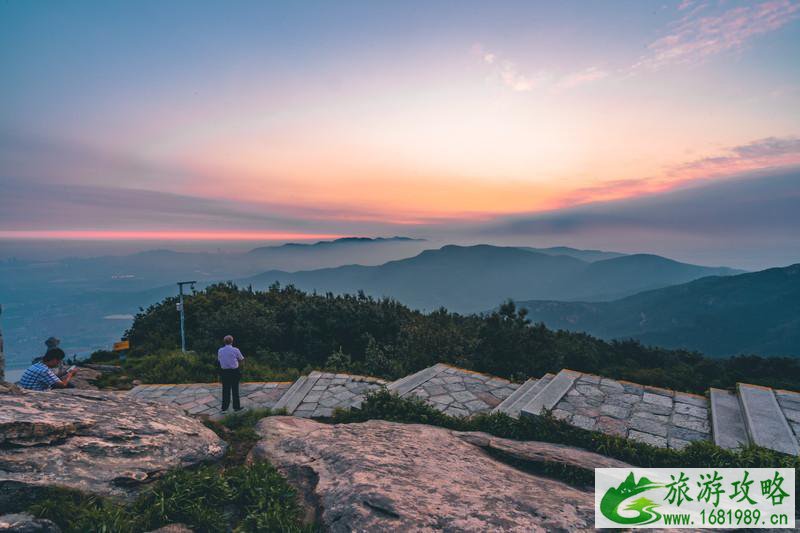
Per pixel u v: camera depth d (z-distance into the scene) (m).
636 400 7.27
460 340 13.88
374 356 14.59
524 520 3.46
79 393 5.45
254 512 3.92
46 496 3.53
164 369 12.75
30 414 4.17
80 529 3.30
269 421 7.41
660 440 5.84
